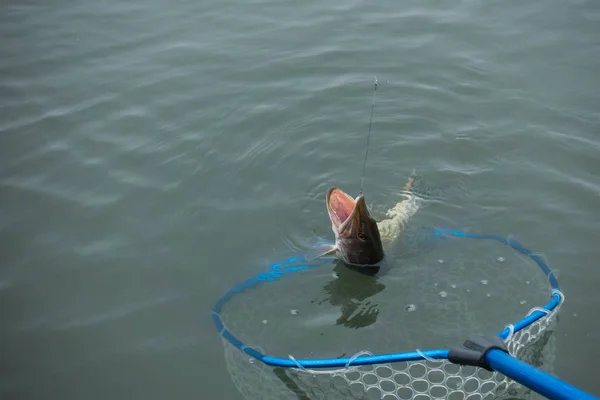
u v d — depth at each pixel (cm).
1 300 167
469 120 214
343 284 169
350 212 175
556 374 148
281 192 194
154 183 196
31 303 167
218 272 172
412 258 174
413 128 212
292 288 169
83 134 212
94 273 173
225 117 216
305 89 227
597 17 255
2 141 210
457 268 171
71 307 166
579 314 159
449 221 184
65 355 157
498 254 174
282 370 150
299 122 215
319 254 173
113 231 183
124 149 207
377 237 171
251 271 172
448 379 148
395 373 150
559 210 184
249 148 206
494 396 145
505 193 191
